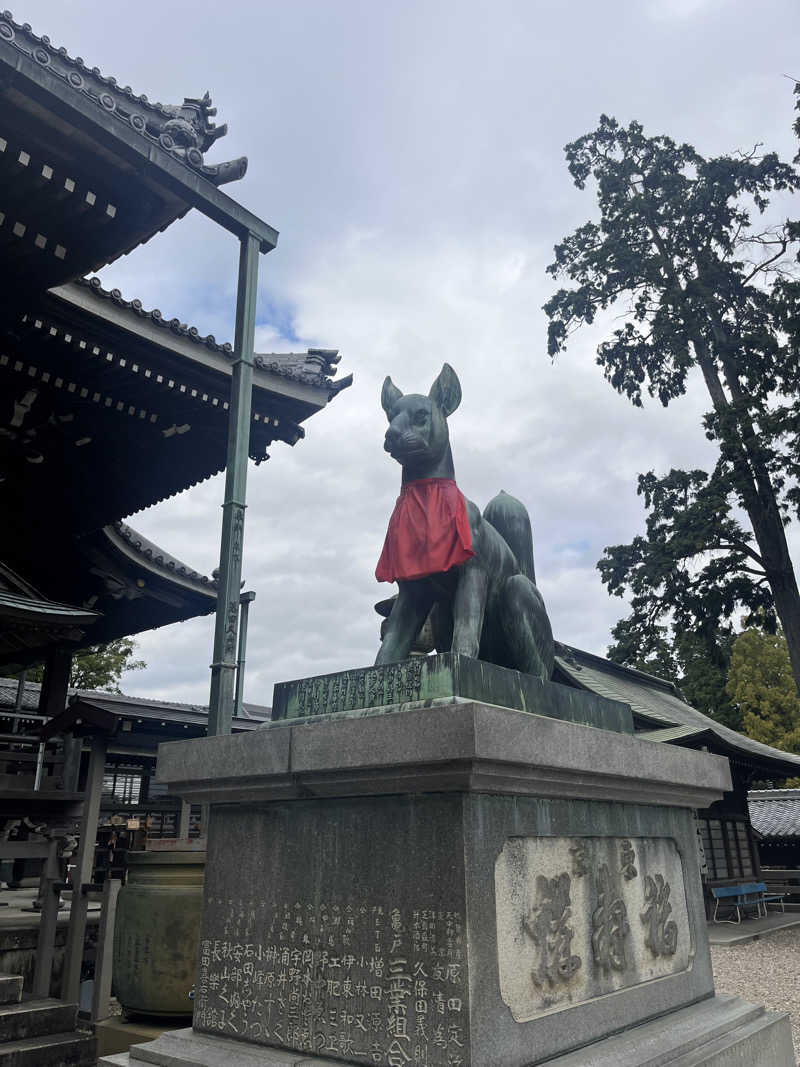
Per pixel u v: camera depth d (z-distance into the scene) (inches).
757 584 819.4
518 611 155.0
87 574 587.2
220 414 469.7
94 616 385.4
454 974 108.0
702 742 682.2
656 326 890.1
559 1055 118.5
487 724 111.3
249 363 302.2
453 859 112.3
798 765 855.1
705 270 885.2
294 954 126.1
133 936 212.4
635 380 941.8
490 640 161.5
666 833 166.9
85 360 411.2
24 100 277.1
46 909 281.6
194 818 564.4
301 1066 116.6
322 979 121.4
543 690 145.3
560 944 125.8
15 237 325.7
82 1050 238.5
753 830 850.8
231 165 326.6
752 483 790.5
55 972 297.6
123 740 468.4
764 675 1279.5
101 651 1034.7
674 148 943.7
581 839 138.1
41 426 450.0
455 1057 105.0
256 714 964.6
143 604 631.8
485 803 117.3
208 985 136.9
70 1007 253.4
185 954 207.3
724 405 823.7
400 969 113.2
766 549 814.5
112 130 292.7
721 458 832.9
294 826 132.5
